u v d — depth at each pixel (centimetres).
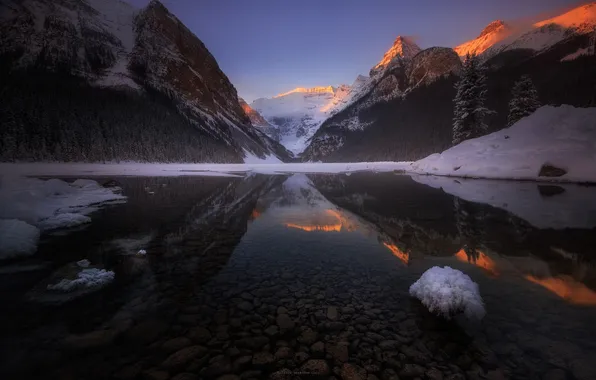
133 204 1525
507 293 490
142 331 388
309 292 509
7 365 319
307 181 3030
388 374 308
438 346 355
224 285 539
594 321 401
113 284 543
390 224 1041
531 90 3459
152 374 306
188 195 1914
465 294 432
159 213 1280
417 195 1745
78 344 358
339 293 504
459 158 2922
